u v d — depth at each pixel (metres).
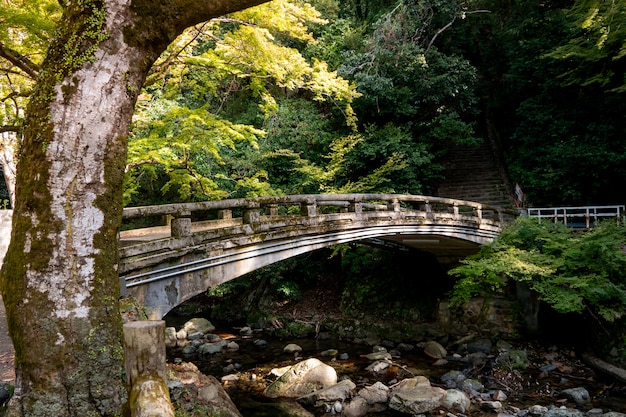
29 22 6.03
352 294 14.86
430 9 17.48
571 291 9.34
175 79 9.82
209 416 4.45
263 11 7.45
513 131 20.08
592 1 9.90
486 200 17.72
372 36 17.30
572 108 16.34
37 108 2.66
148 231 8.77
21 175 2.65
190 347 12.03
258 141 16.73
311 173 14.86
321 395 8.32
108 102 2.72
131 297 4.90
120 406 2.64
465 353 11.42
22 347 2.52
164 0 2.83
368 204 9.39
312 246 8.00
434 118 17.38
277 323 14.52
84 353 2.58
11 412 2.48
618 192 15.59
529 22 17.72
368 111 17.31
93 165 2.69
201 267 5.93
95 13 2.67
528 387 9.14
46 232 2.55
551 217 15.20
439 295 13.63
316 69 8.98
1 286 2.63
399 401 8.01
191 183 11.45
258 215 7.00
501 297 12.43
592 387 8.95
